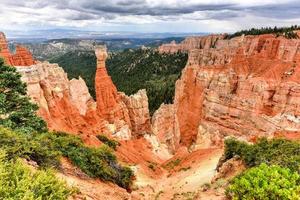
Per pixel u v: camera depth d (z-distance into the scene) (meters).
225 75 77.06
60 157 22.52
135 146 61.28
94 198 19.88
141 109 68.75
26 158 17.52
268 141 29.30
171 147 75.75
